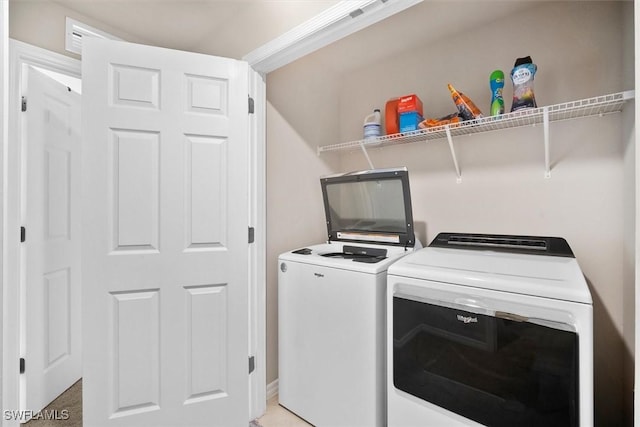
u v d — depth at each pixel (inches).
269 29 68.0
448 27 77.9
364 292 63.1
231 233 71.0
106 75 62.2
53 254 80.2
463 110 70.2
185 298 67.7
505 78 73.9
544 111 59.6
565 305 42.4
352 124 102.3
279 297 79.3
